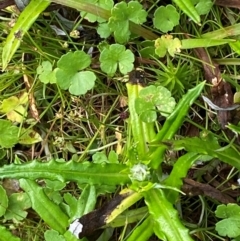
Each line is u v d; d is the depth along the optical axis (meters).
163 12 0.20
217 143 0.20
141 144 0.19
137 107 0.19
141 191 0.18
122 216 0.20
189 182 0.19
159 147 0.18
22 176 0.18
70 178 0.18
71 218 0.19
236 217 0.19
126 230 0.20
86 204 0.19
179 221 0.17
